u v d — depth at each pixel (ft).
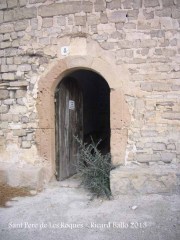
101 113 29.37
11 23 17.24
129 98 15.66
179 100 15.26
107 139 27.84
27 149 17.04
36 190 15.85
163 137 15.34
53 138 17.13
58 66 16.48
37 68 16.87
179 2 15.35
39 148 16.84
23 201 14.83
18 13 17.06
